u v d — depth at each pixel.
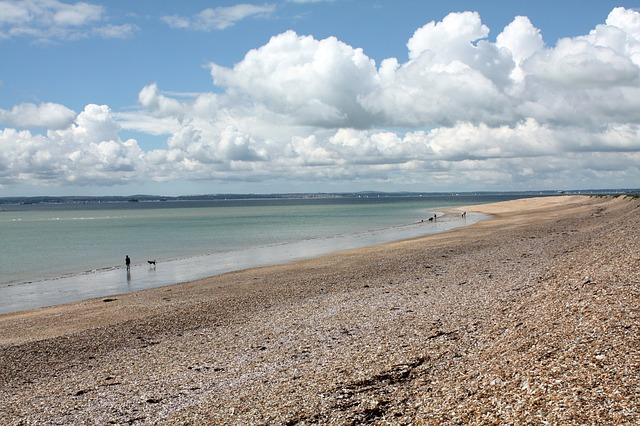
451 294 26.55
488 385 12.83
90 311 28.80
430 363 15.65
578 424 9.96
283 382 15.59
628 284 19.17
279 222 120.56
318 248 58.88
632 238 31.92
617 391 10.83
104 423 13.81
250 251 59.06
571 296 19.64
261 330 22.53
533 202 156.75
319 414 12.85
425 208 189.00
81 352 20.67
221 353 19.59
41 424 14.02
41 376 18.09
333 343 19.66
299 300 28.44
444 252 44.91
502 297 23.48
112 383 16.98
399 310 24.06
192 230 99.94
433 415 11.89
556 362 13.05
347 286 31.84
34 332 24.34
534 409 10.94
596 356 12.80
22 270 49.19
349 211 180.62
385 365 15.96
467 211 137.50
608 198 125.69
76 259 57.16
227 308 27.25
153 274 44.06
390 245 55.34
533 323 17.30
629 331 14.02
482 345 16.48
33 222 149.50
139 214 199.25
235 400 14.52
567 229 57.66
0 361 19.77
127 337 22.56
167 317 25.78
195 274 42.88
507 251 42.12
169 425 13.30
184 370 17.84
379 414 12.51
